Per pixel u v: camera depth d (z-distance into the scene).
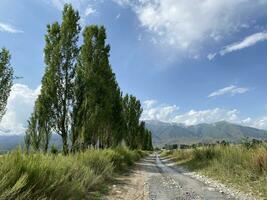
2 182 6.18
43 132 26.89
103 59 31.09
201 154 26.88
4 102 17.31
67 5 26.33
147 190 12.41
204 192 11.60
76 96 26.06
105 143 37.34
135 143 61.88
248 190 11.52
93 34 31.41
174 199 10.12
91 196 10.45
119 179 16.17
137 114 60.94
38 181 7.41
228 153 19.69
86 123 26.88
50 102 24.67
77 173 11.25
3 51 17.52
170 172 21.94
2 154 7.55
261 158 14.18
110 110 32.44
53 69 25.12
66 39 25.78
